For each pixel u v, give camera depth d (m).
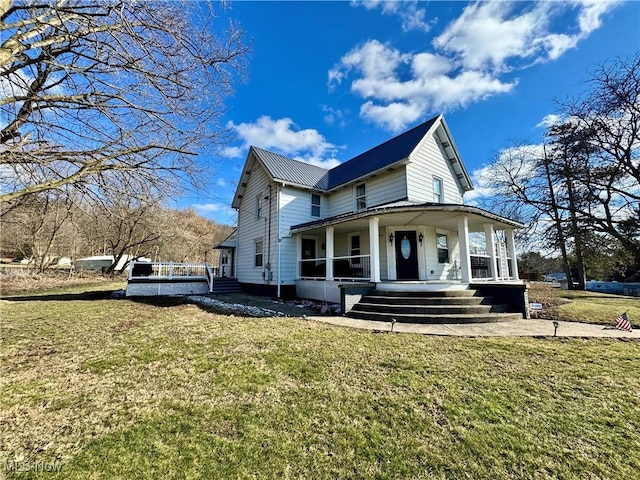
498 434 2.55
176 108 4.79
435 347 4.97
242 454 2.31
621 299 12.25
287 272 13.11
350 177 13.45
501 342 5.25
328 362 4.28
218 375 3.86
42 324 7.13
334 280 10.95
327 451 2.35
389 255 11.29
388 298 8.08
